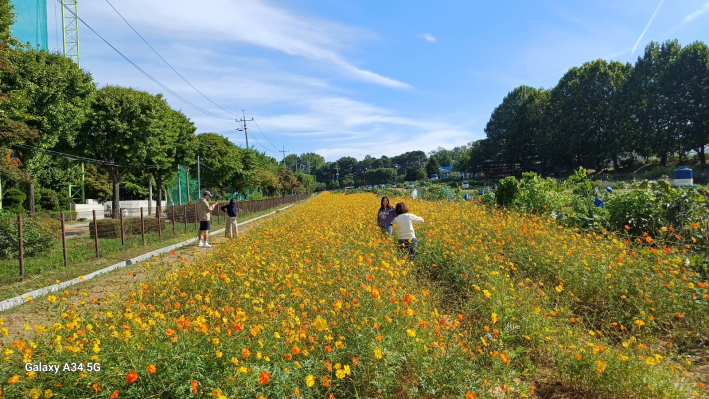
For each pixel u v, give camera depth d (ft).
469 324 14.17
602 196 36.70
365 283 15.07
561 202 40.09
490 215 37.01
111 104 81.82
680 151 147.74
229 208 44.42
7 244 31.27
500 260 19.93
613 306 16.55
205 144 141.90
